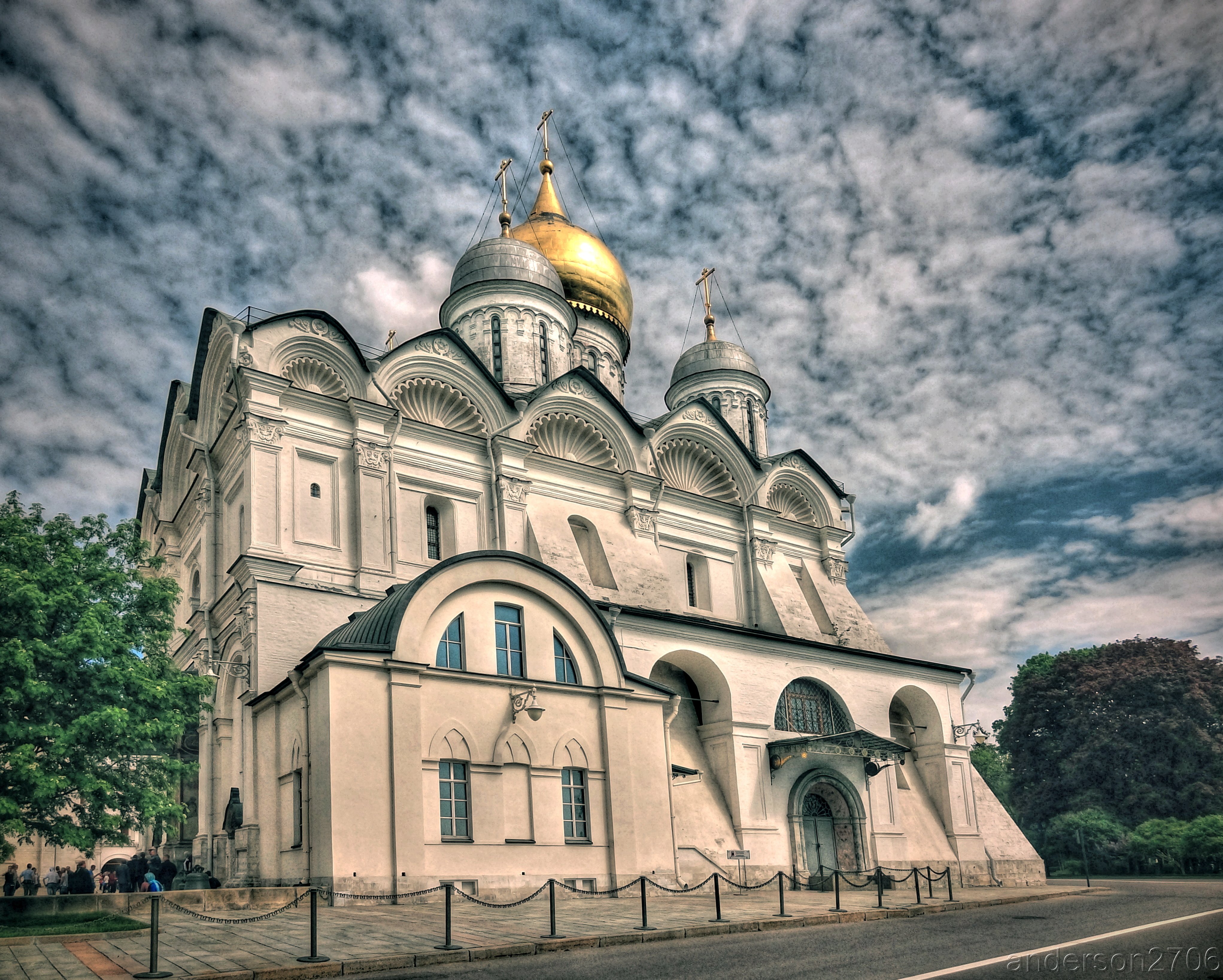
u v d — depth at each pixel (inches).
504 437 1347.2
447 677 925.2
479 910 821.9
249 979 522.0
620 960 581.0
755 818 1291.8
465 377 1371.8
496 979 516.1
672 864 1031.0
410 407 1338.6
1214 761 2150.6
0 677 821.2
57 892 1199.6
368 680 879.1
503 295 1686.8
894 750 1364.4
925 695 1609.3
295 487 1159.6
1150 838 1911.9
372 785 853.8
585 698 1018.7
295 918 739.4
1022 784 2433.6
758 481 1688.0
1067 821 2085.4
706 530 1600.6
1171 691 2212.1
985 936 701.3
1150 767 2171.5
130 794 878.4
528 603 1015.0
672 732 1314.0
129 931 686.5
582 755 997.2
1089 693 2301.9
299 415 1192.2
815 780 1374.3
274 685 1050.7
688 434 1636.3
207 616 1218.6
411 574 1217.4
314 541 1155.9
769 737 1352.1
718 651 1341.0
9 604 834.8
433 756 895.1
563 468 1434.5
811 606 1710.1
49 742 831.1
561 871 943.0
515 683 967.6
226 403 1253.7
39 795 783.7
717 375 2060.8
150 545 1576.0
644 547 1469.0
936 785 1585.9
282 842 940.0
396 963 563.8
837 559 1763.0
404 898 831.7
